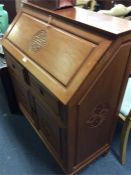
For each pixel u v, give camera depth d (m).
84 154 1.21
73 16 0.96
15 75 1.37
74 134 1.00
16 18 1.35
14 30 1.31
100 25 0.84
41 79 0.95
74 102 0.84
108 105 1.07
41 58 1.01
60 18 1.00
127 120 1.16
